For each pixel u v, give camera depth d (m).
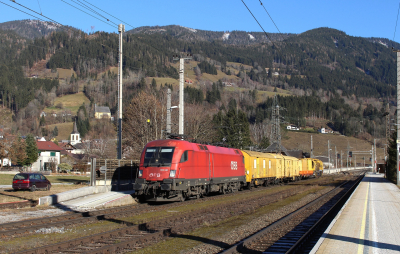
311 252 8.63
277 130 63.53
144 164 20.84
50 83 193.75
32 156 74.38
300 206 20.92
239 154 30.30
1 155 59.38
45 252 9.35
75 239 10.39
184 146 21.31
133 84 143.62
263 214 17.06
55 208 18.12
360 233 11.04
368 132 112.94
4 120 70.25
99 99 185.38
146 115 48.22
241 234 12.12
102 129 145.38
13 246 9.95
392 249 9.05
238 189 30.70
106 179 25.95
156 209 18.22
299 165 53.59
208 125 58.03
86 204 19.25
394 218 14.26
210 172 24.28
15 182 27.02
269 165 38.88
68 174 63.16
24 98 164.12
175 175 20.20
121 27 27.42
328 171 88.81
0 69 173.75
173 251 9.75
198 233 12.18
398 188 31.91
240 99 148.50
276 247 10.33
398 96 36.56
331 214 17.48
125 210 17.86
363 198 22.44
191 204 20.38
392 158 47.22
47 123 158.88
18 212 16.62
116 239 10.99
